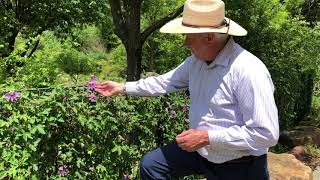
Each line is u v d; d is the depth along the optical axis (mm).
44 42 13070
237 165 2662
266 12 10953
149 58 14914
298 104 10984
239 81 2498
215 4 2535
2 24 11781
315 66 11031
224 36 2562
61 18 13523
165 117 3900
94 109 3293
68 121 3201
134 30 9211
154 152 2920
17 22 12031
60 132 3189
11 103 3004
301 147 8016
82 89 3291
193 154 2842
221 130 2506
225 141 2482
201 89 2684
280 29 10945
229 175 2688
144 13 14609
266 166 2709
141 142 3695
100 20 14484
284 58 10805
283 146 8438
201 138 2506
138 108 3678
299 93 10883
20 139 3029
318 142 8578
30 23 13133
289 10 12523
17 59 6648
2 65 6418
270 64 10641
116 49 18500
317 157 7781
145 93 3152
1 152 2988
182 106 4012
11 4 12891
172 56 13469
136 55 9359
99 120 3295
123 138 3523
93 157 3367
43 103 3080
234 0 10531
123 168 3551
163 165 2883
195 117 2725
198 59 2709
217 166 2713
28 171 3041
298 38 10977
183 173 2918
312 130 8891
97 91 3277
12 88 3145
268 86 2463
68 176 3234
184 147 2539
